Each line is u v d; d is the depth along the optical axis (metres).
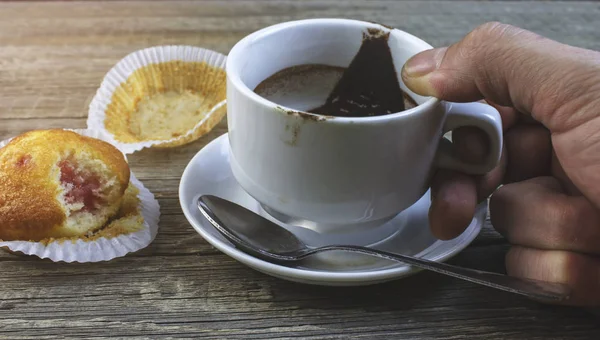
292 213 0.39
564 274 0.37
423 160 0.38
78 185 0.41
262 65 0.42
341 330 0.37
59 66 0.53
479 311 0.38
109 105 0.50
